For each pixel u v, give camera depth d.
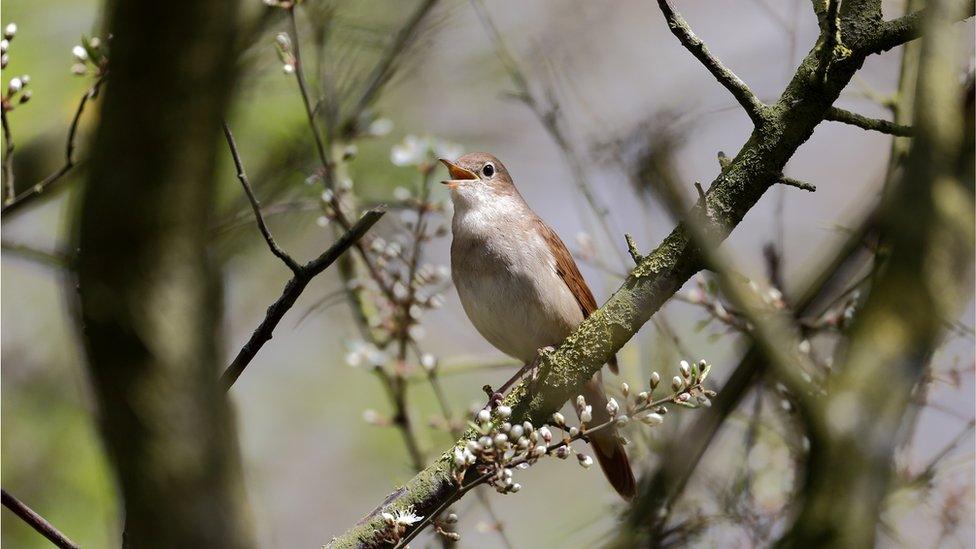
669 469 5.49
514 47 12.33
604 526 9.05
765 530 6.65
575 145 9.12
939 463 7.10
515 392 6.01
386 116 12.02
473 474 5.81
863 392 3.35
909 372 3.36
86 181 3.25
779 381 5.36
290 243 11.45
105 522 10.01
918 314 3.42
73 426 10.55
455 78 12.35
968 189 3.55
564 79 11.20
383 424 9.39
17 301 11.24
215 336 3.37
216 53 3.18
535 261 8.74
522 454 5.30
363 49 10.23
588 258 9.20
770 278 7.57
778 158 5.34
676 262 5.59
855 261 6.88
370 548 5.52
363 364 9.39
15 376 10.89
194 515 3.22
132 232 3.20
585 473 12.13
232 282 10.98
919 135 3.65
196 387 3.27
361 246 9.34
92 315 3.22
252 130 9.77
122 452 3.24
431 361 9.38
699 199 5.45
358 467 12.27
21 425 10.55
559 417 5.42
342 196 9.38
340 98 9.77
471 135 12.58
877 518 3.24
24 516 5.04
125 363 3.22
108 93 3.20
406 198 9.71
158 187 3.19
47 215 9.65
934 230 3.48
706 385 7.03
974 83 4.37
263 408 12.37
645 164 4.70
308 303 11.86
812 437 3.38
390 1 10.12
